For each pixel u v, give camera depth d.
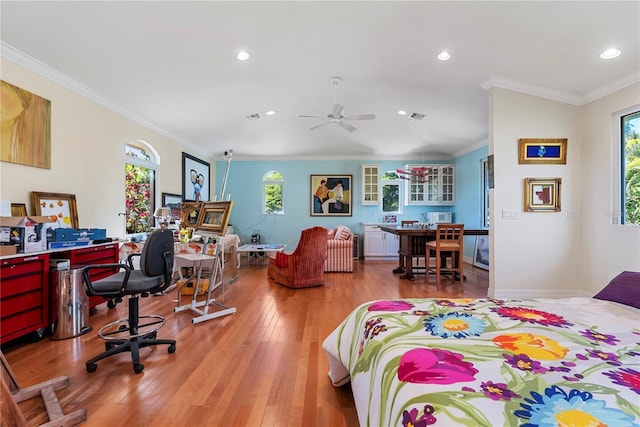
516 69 3.37
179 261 3.78
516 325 1.28
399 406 0.87
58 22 2.51
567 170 3.73
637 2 2.31
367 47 3.03
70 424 1.51
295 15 2.56
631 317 1.38
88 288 2.07
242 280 4.88
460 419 0.72
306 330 2.79
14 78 2.77
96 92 3.70
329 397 1.78
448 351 1.04
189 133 5.59
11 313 2.29
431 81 3.78
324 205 7.63
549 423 0.69
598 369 0.92
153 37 2.80
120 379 1.96
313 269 4.43
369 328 1.39
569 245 3.73
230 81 3.75
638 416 0.70
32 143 2.93
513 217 3.73
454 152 7.18
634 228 2.75
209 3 2.40
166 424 1.54
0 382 1.20
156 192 5.16
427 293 4.09
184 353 2.33
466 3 2.41
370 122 5.40
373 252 7.12
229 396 1.78
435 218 7.25
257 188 7.69
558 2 2.35
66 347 2.44
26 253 2.40
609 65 3.16
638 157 3.28
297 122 5.40
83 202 3.56
